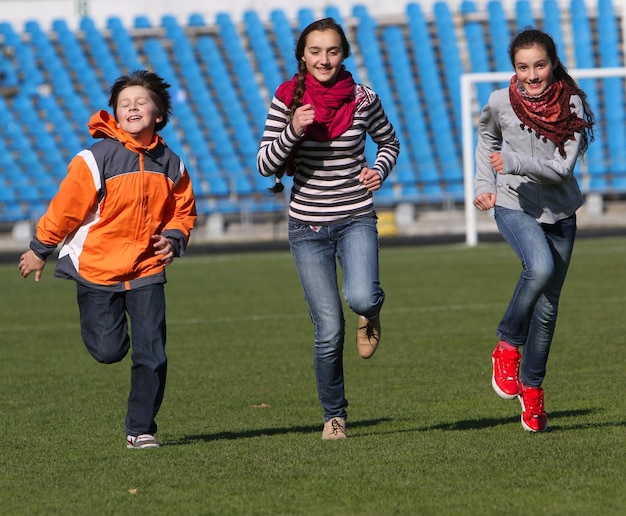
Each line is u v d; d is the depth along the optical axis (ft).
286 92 47.47
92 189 45.75
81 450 49.78
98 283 46.96
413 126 274.16
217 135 275.39
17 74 289.53
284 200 260.42
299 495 38.45
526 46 46.06
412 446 46.88
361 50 286.25
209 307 121.49
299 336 95.50
